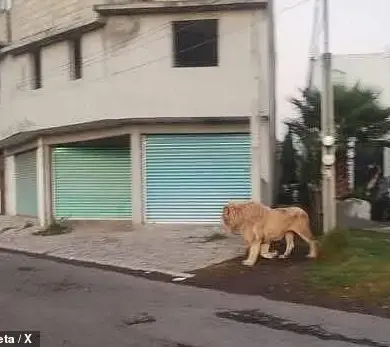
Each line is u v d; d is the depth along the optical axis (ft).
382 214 62.59
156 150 55.57
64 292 30.42
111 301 28.09
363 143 51.49
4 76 68.74
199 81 53.36
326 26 40.52
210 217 54.85
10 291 30.71
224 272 35.01
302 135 51.65
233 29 53.06
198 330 22.54
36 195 69.72
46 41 61.00
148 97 54.08
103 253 43.39
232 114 52.90
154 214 55.62
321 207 45.80
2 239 54.44
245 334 21.99
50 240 51.57
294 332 22.34
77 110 57.52
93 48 56.65
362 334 22.06
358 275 31.45
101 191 62.18
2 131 68.90
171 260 39.50
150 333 22.08
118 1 54.29
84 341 20.97
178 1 53.01
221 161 54.65
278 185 55.52
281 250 39.86
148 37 54.19
